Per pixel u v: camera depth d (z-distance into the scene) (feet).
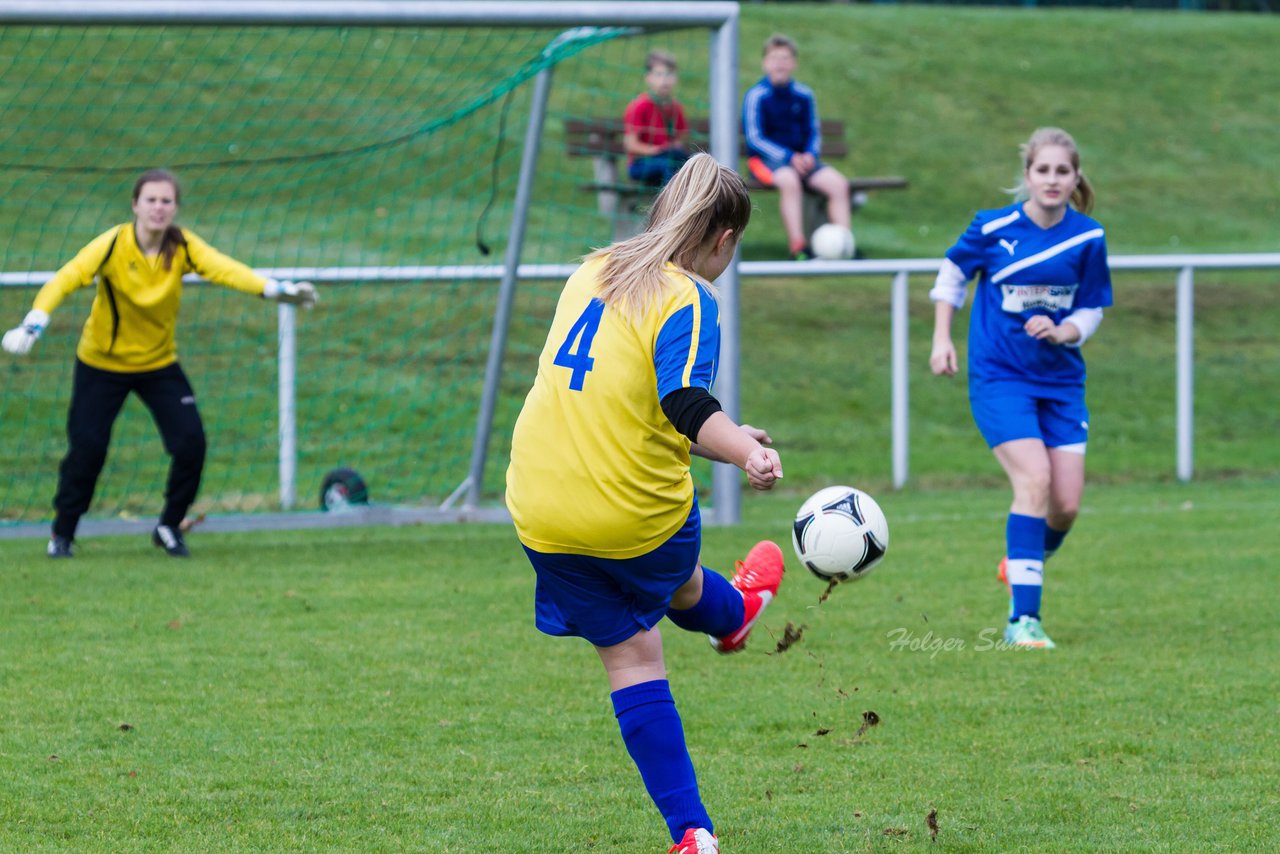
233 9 92.38
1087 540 93.81
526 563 87.15
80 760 46.52
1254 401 155.33
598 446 34.94
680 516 35.96
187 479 88.43
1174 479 127.03
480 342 150.61
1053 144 64.39
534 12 96.48
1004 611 71.92
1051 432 66.80
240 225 178.60
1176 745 48.34
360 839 39.14
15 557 89.15
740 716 52.44
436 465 124.47
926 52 290.56
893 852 37.96
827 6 323.16
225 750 47.85
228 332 146.30
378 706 53.72
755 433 34.45
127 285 84.48
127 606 72.79
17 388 132.98
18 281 104.27
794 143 155.74
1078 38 309.63
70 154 190.19
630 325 34.78
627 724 36.14
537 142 104.37
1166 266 123.75
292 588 78.33
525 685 57.11
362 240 180.14
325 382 138.41
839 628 68.13
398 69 232.73
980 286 67.00
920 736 49.65
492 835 39.55
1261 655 62.18
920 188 232.12
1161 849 38.06
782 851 38.11
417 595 76.38
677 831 35.50
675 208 35.99
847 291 179.52
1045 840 38.86
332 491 106.93
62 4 90.58
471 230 187.62
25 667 59.41
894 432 121.29
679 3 99.14
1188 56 304.91
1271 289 196.95
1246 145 266.77
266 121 210.38
